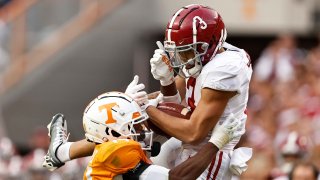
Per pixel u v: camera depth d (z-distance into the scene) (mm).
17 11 35188
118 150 13633
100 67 35656
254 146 25781
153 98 15227
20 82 35219
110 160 13633
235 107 14523
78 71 35594
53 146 14742
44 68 35406
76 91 35469
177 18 14367
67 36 35750
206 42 14312
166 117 14234
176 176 13828
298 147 21469
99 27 35719
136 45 35562
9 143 29781
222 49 14758
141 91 14500
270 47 34250
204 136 14180
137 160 13805
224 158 14805
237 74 14273
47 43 35500
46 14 35594
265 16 35312
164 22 35094
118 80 35594
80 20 35844
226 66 14258
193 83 14648
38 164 27312
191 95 14695
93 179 13766
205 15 14367
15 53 35219
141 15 35438
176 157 15117
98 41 35688
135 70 35531
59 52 35594
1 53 35062
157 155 14812
